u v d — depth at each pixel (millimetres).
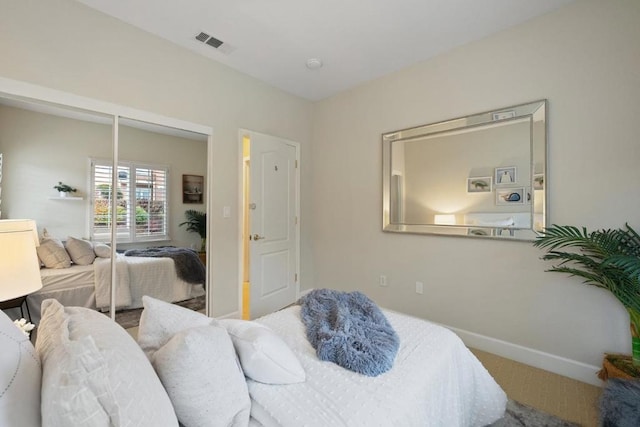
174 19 2240
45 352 740
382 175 3123
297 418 928
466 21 2227
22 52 1866
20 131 1913
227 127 2943
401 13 2145
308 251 3852
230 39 2488
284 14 2164
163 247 2572
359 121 3354
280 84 3336
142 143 2426
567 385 1952
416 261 2877
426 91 2783
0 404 573
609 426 1295
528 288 2225
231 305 2982
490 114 2379
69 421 550
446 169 2656
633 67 1826
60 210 2068
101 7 2107
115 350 715
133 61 2320
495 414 1552
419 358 1291
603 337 1935
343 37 2445
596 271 1803
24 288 1186
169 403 764
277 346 1101
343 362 1215
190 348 821
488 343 2414
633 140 1828
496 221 2363
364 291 3326
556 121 2088
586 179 1979
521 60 2238
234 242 3008
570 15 2029
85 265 2178
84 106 2098
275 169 3426
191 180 2725
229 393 884
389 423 938
